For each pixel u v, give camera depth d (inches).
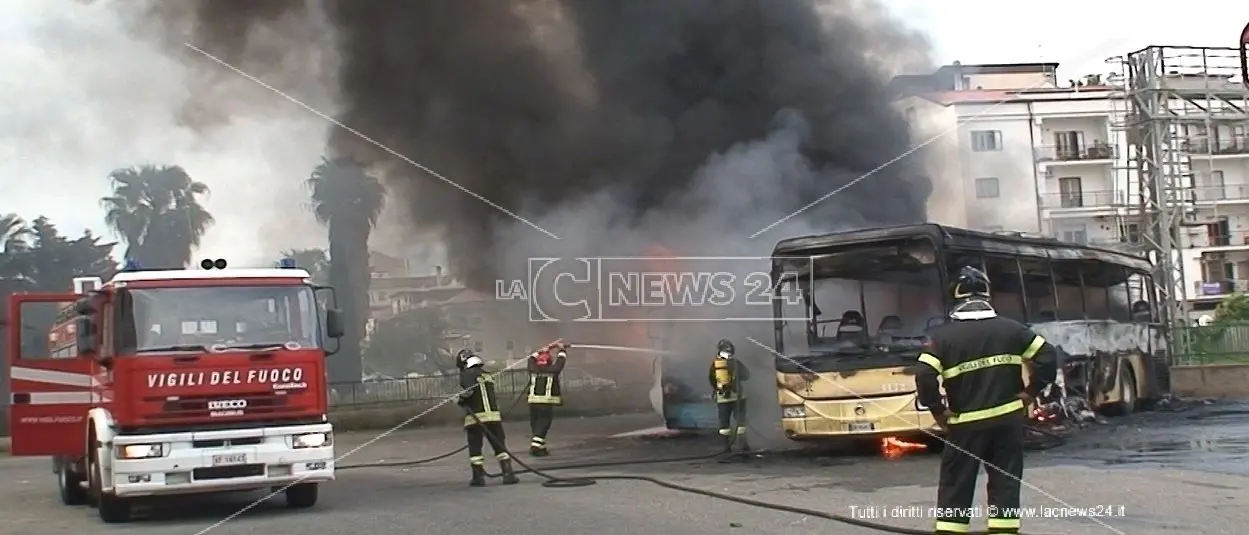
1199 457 494.0
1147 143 1112.2
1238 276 1909.4
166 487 405.4
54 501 545.0
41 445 488.1
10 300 499.5
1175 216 1096.8
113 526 419.8
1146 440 585.0
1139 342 810.2
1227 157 1894.7
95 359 436.1
